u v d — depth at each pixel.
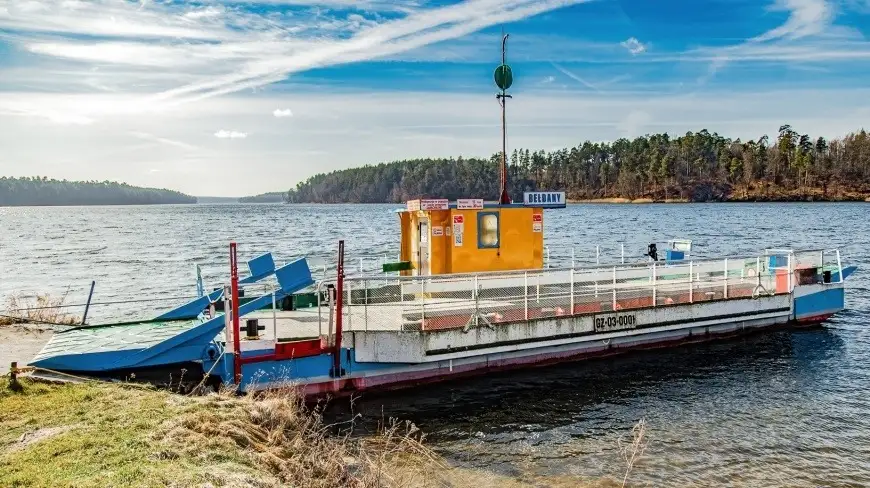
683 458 12.80
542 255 20.20
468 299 17.50
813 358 19.72
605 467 12.38
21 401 11.70
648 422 14.78
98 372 14.13
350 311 16.17
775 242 63.25
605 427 14.50
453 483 11.60
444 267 19.31
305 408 13.99
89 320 27.47
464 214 19.14
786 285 22.48
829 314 23.41
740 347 20.80
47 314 23.72
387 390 16.42
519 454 13.00
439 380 17.08
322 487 9.66
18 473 8.42
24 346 17.47
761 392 16.78
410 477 11.53
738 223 95.62
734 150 197.62
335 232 91.25
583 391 16.81
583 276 21.70
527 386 17.12
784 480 11.84
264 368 14.84
